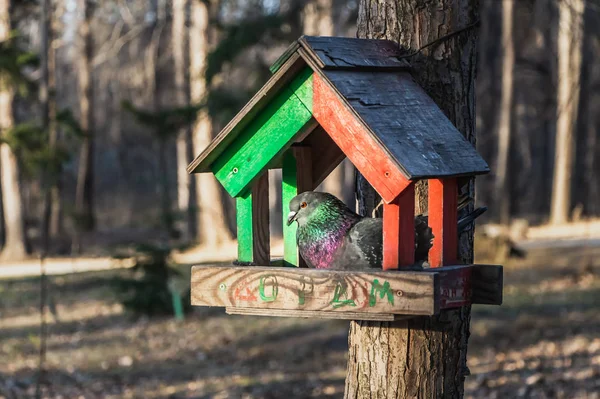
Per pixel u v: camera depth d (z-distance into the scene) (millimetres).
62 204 32688
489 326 14617
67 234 33875
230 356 13773
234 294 4309
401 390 4496
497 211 35062
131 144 46656
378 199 4723
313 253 4352
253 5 23484
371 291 3924
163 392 11461
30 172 19078
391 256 4008
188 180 30188
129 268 17297
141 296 17062
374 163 3988
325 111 4203
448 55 4523
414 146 4008
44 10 19188
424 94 4410
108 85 45875
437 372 4492
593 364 11359
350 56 4285
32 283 22391
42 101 18609
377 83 4281
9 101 23953
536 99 36812
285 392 11188
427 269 4008
